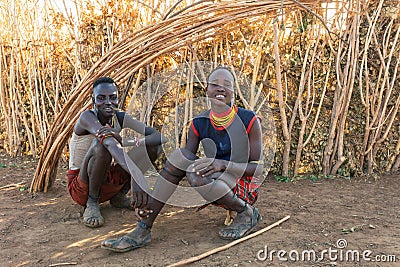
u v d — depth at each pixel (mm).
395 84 5121
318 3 4254
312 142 5141
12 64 5980
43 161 4406
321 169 5211
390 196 4395
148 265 2824
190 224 3564
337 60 4863
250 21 4406
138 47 4281
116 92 3436
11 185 4770
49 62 5816
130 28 5191
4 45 6043
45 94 5949
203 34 4102
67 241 3252
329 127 5129
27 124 6164
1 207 4043
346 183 4895
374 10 4926
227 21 3992
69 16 5461
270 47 4957
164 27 4086
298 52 4965
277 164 5160
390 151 5332
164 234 3355
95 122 3357
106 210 3902
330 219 3656
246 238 3191
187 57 4957
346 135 5180
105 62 4328
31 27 5895
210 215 3785
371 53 5039
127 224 3574
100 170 3371
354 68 4832
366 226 3494
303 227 3461
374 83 5051
